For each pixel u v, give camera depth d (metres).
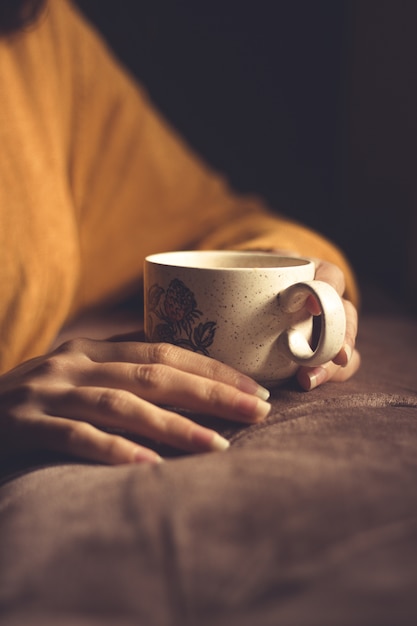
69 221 0.71
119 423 0.42
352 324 0.50
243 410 0.42
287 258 0.49
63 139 0.77
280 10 1.13
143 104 0.87
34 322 0.64
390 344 0.66
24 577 0.32
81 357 0.45
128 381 0.43
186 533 0.33
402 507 0.34
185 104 1.17
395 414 0.45
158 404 0.45
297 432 0.42
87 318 0.76
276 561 0.31
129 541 0.33
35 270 0.65
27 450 0.42
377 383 0.52
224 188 0.89
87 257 0.78
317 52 1.14
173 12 1.13
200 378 0.43
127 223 0.80
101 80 0.82
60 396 0.43
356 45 1.10
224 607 0.30
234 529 0.33
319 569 0.31
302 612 0.29
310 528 0.33
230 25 1.14
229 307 0.44
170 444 0.41
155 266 0.45
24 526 0.35
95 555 0.32
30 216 0.66
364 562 0.31
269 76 1.15
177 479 0.36
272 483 0.36
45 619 0.30
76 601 0.30
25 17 0.71
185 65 1.15
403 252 0.95
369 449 0.39
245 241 0.63
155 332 0.46
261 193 1.20
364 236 1.09
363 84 1.08
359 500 0.34
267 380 0.46
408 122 0.94
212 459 0.38
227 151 1.18
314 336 0.49
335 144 1.18
